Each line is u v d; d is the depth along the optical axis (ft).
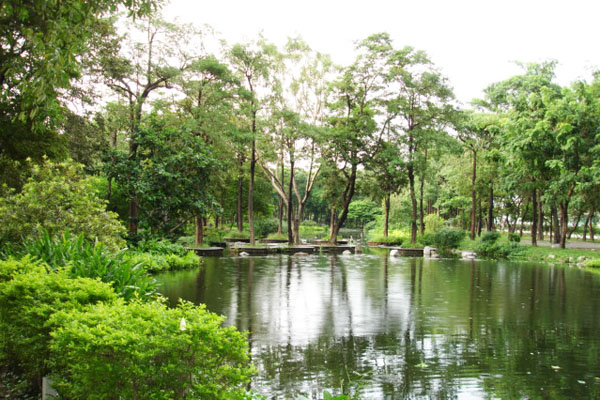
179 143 76.13
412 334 29.17
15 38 29.22
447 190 160.45
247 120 110.32
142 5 28.71
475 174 128.26
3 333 17.66
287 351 24.94
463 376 21.47
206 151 77.15
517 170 106.42
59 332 12.65
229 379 12.66
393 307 38.27
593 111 91.76
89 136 65.51
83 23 27.53
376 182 130.82
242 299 40.42
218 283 49.90
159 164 71.00
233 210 161.27
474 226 130.31
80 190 43.86
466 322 32.91
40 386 16.60
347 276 59.98
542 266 79.87
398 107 113.09
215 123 92.07
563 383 20.72
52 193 40.52
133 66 76.23
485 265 80.23
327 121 119.65
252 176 108.37
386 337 28.30
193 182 75.00
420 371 22.04
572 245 120.88
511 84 118.62
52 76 25.18
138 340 11.28
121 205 90.22
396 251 102.42
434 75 110.73
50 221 38.42
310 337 27.96
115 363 11.51
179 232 79.77
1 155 40.60
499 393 19.45
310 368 22.21
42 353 15.83
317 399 18.26
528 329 30.94
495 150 112.68
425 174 121.19
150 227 75.36
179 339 11.19
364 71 112.37
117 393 11.75
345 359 23.71
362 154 119.44
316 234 209.56
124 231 48.34
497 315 35.55
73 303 15.66
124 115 77.41
